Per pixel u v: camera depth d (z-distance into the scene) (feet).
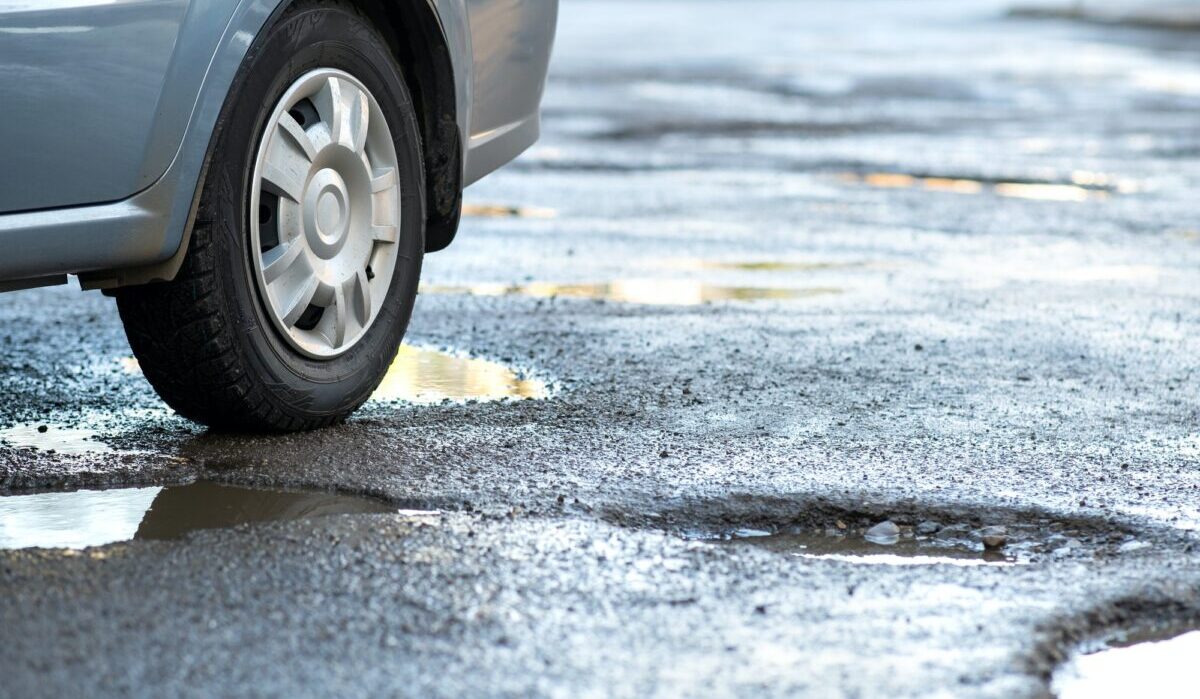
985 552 11.28
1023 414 15.07
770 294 21.95
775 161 39.99
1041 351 18.15
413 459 12.95
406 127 14.61
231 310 12.89
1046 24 113.80
